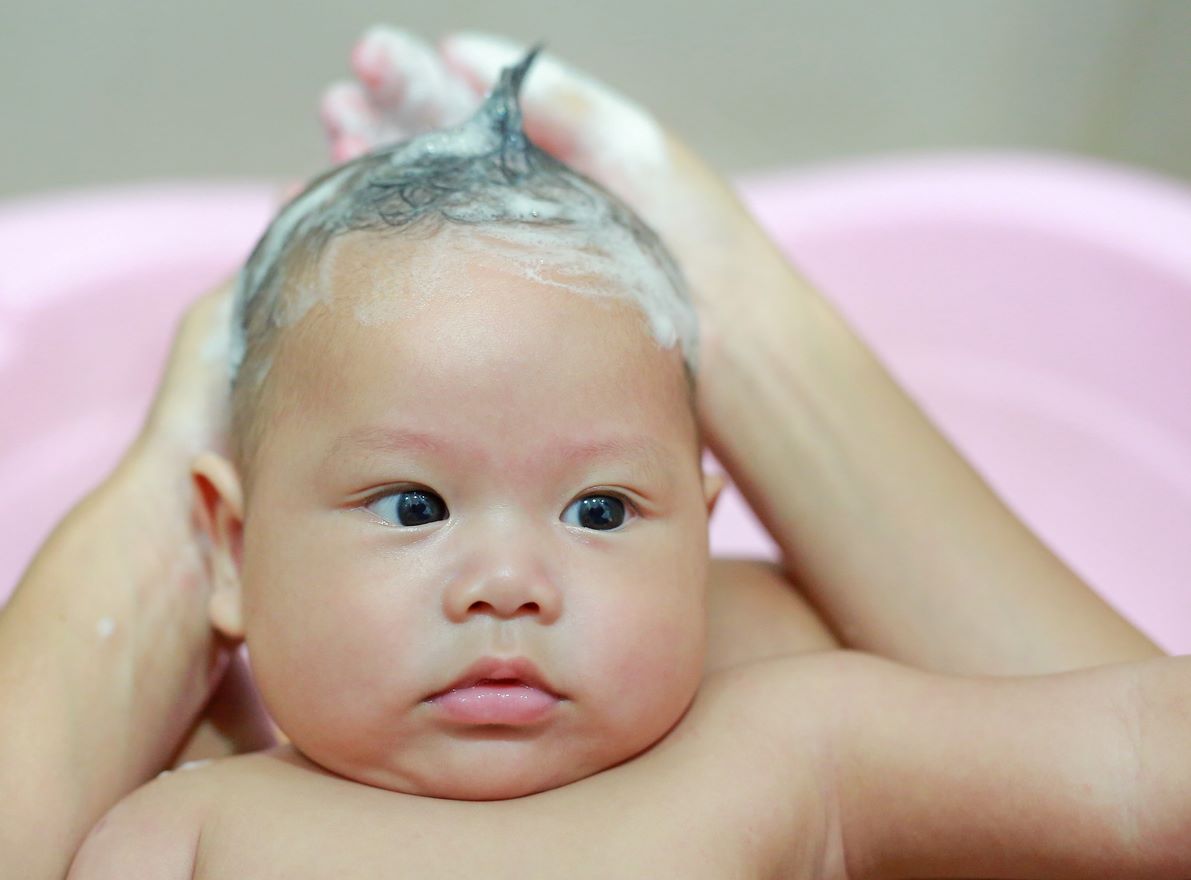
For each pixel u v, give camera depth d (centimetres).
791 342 87
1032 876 65
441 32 149
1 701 69
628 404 65
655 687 64
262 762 68
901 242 127
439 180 69
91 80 147
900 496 82
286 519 65
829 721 67
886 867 68
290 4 146
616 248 68
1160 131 153
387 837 62
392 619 61
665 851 61
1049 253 123
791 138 157
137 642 74
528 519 62
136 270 121
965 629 78
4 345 115
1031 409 125
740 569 88
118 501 78
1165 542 117
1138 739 63
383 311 64
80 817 68
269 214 125
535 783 63
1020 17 150
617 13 150
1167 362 119
